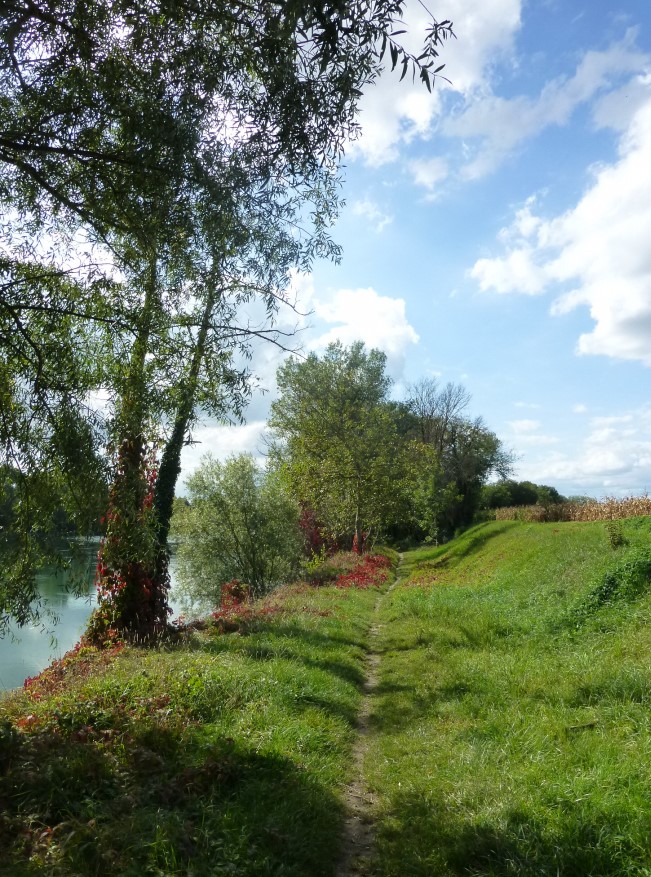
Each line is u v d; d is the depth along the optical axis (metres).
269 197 6.82
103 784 4.65
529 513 34.88
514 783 4.82
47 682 8.87
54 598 12.45
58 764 4.71
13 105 6.60
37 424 6.39
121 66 6.34
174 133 6.01
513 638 10.42
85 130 6.59
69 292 6.76
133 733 5.70
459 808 4.66
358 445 31.33
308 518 31.77
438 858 4.09
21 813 4.11
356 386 38.91
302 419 34.69
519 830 4.09
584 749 5.15
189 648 10.77
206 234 6.75
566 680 7.17
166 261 7.09
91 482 6.51
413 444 34.03
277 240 7.13
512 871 3.72
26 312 6.58
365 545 41.72
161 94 6.26
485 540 31.66
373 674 10.09
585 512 28.50
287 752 5.78
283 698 7.34
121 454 7.42
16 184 6.82
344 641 11.98
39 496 6.37
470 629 11.45
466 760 5.50
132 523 7.80
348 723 7.25
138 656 9.99
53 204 6.98
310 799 4.89
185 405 7.16
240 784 5.04
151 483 10.80
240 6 5.89
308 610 14.91
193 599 21.16
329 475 30.41
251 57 6.20
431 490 44.31
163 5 5.75
